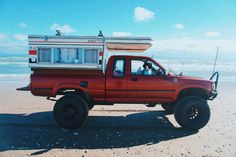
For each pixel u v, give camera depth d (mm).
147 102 7113
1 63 32375
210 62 49875
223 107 10312
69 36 6707
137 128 7051
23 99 11023
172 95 7062
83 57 6766
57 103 6762
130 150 5453
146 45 7094
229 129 7164
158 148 5598
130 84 6941
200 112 6922
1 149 5328
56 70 6883
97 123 7500
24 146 5523
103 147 5594
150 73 7086
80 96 7039
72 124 6758
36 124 7219
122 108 9602
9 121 7512
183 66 38469
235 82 20156
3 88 14352
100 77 6906
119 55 7031
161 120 8008
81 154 5176
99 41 6723
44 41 6723
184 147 5688
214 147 5711
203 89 7066
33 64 6770
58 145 5641
